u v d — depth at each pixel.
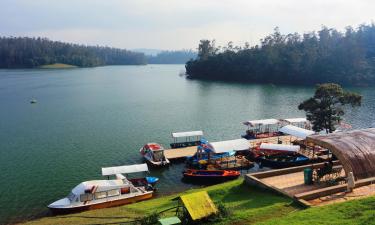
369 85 199.00
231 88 194.38
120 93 176.62
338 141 37.00
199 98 154.75
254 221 27.72
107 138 83.62
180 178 57.75
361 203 27.45
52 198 49.31
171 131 91.56
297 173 41.00
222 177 55.12
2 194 50.72
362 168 34.41
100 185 45.56
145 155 66.12
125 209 40.50
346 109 120.00
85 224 35.81
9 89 190.25
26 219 43.03
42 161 65.94
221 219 28.34
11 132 89.44
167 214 32.06
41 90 187.25
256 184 37.59
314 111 70.19
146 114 116.00
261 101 142.62
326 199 31.12
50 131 90.62
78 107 131.00
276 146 64.94
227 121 104.25
